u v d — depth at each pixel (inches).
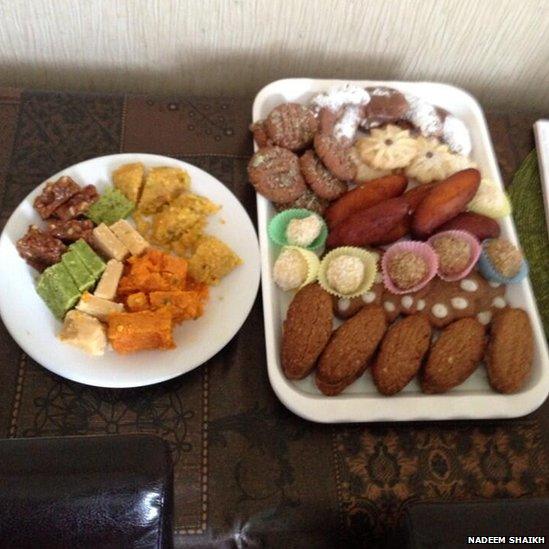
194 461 25.3
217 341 27.6
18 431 25.4
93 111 35.3
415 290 29.8
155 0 34.5
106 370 26.3
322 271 30.3
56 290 27.6
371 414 26.6
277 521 24.4
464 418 27.2
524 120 38.8
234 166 34.8
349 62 40.5
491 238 32.0
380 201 32.1
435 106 37.1
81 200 30.9
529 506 20.6
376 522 24.8
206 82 41.6
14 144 33.5
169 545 18.9
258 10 35.8
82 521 17.6
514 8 36.4
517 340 28.4
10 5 34.5
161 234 31.1
